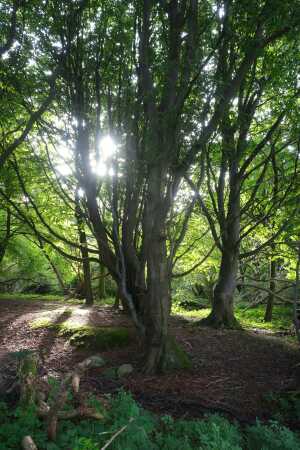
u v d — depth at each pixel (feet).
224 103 17.47
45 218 38.45
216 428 11.96
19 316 32.19
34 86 23.11
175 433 12.79
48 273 60.13
